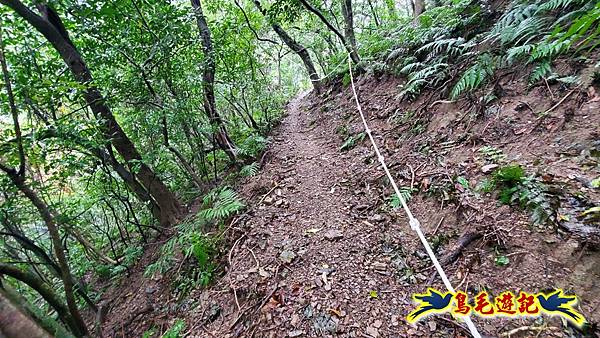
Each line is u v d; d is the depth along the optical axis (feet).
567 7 11.03
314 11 22.30
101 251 19.27
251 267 10.07
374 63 21.30
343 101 23.16
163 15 14.66
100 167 14.93
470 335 6.26
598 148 7.59
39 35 15.39
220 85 20.99
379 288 7.98
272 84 32.01
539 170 8.06
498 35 12.96
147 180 16.74
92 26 14.07
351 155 15.35
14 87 10.94
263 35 31.01
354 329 7.11
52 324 4.59
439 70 14.67
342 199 12.17
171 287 11.64
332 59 32.53
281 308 8.16
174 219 17.15
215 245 11.95
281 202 13.23
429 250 7.70
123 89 14.33
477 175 9.24
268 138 22.40
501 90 10.96
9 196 10.94
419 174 10.98
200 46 17.89
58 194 15.19
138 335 10.52
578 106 8.75
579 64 9.39
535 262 6.69
